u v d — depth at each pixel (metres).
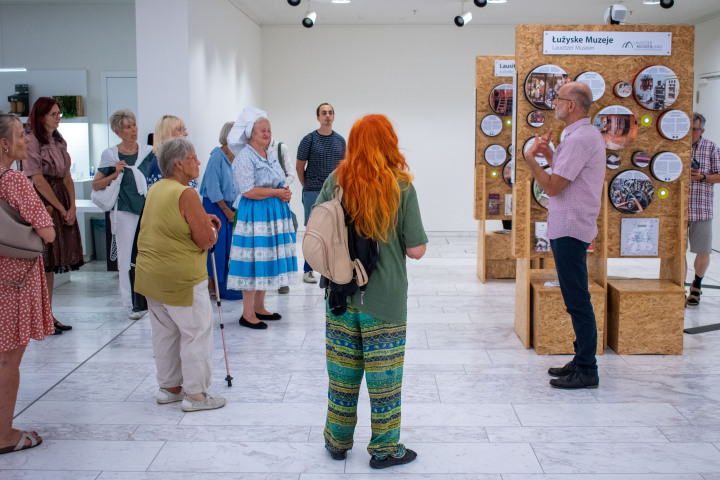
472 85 10.48
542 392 3.89
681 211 4.63
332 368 2.97
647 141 4.63
